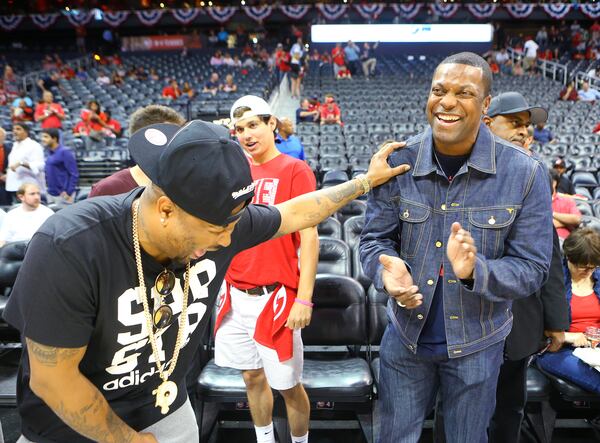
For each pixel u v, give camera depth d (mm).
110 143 9312
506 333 1543
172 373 1267
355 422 2705
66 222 986
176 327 1178
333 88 15398
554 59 18719
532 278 1370
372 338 2697
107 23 22453
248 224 1290
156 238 993
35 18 22297
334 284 2670
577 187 5902
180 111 12148
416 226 1516
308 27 21812
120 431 1118
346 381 2326
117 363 1120
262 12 22172
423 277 1512
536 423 2426
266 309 2012
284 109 14008
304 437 2238
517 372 1985
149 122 1777
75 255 956
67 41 24000
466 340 1485
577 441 2516
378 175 1522
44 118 9367
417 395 1628
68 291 952
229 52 20031
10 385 2609
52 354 970
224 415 2721
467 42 20156
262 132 2049
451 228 1410
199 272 1172
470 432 1545
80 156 8656
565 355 2295
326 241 3273
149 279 1069
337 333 2666
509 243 1444
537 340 1886
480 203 1430
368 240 1604
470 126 1371
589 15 21219
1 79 15406
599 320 2416
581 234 2336
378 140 9867
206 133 918
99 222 1004
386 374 1669
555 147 8914
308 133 10422
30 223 4023
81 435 1195
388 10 21516
